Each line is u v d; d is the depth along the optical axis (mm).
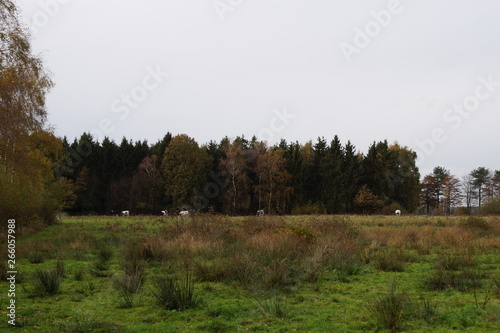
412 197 67062
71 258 12820
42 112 21031
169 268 10398
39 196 24234
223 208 59312
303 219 31328
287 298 7395
